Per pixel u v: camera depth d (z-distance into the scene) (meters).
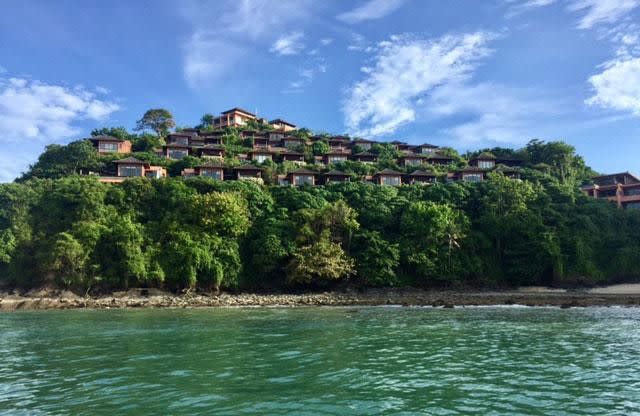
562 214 77.19
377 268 70.75
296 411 13.64
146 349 24.52
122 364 20.56
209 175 89.19
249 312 47.41
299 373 18.53
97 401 14.80
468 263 73.44
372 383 16.89
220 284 68.25
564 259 71.62
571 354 22.44
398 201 80.81
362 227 77.38
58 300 58.34
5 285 65.25
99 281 64.31
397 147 126.81
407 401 14.62
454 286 72.88
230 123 149.00
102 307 55.69
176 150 103.31
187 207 74.19
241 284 70.44
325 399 14.88
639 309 46.38
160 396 15.28
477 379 17.47
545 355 22.20
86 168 91.94
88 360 21.61
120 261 65.44
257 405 14.23
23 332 32.09
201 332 31.28
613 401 14.50
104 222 69.94
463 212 80.69
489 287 73.12
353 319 39.34
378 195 82.25
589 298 54.38
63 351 24.17
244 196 78.75
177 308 53.75
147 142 107.56
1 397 15.34
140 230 69.88
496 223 76.88
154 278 65.38
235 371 18.92
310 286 72.06
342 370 19.05
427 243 73.81
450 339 27.52
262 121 155.38
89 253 65.31
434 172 98.44
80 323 37.69
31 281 65.12
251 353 23.06
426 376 17.95
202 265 67.12
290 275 69.12
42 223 70.44
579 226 75.62
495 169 99.56
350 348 24.45
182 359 21.58
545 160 109.06
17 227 68.25
